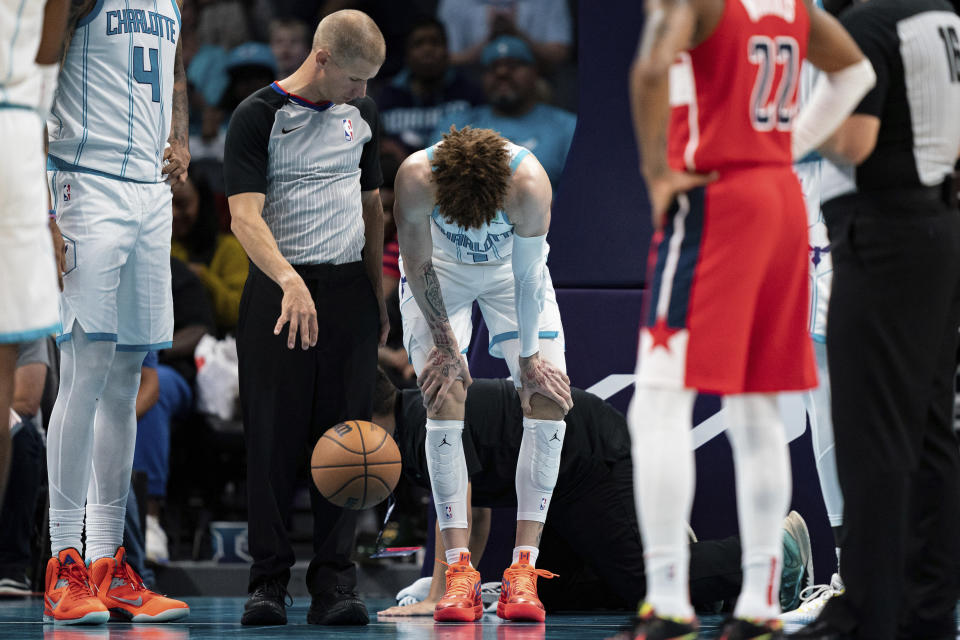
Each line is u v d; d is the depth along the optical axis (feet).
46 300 28.68
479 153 39.93
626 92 55.21
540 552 50.34
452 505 44.39
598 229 55.16
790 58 25.81
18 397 62.03
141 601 44.06
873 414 28.04
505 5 106.63
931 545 30.53
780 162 25.79
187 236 89.86
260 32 110.83
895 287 28.17
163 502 74.28
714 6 24.70
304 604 59.77
